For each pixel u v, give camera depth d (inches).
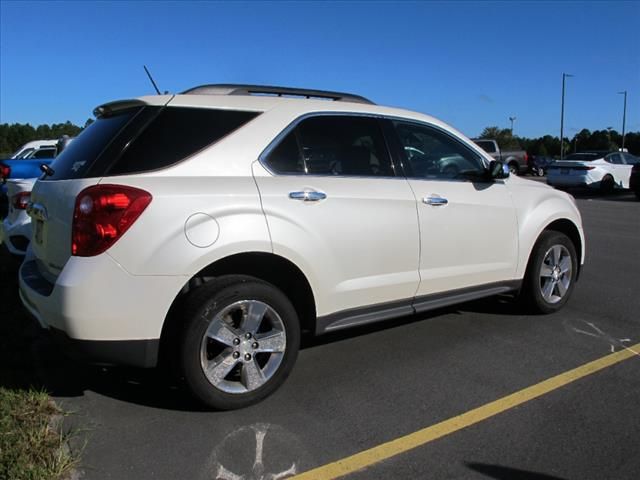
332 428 126.0
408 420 129.9
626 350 172.9
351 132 155.3
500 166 180.5
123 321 118.3
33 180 223.0
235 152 134.0
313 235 139.3
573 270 210.8
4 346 163.8
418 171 167.0
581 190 896.9
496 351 171.5
